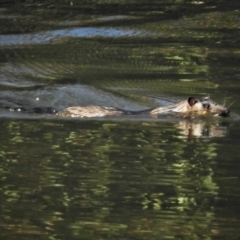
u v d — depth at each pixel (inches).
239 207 1347.2
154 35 3208.7
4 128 1841.8
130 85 2320.4
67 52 2854.3
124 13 3720.5
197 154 1631.4
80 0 4087.1
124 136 1777.8
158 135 1785.2
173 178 1494.8
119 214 1318.9
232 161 1592.0
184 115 1972.2
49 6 3919.8
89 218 1296.8
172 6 3895.2
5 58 2719.0
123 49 2925.7
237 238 1216.8
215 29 3329.2
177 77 2433.6
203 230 1243.2
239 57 2743.6
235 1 3988.7
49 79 2381.9
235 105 2089.1
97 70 2534.5
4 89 2228.1
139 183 1461.6
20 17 3612.2
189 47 2947.8
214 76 2436.0
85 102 2133.4
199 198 1379.2
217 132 1819.6
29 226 1266.0
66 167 1551.4
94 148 1676.9
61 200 1380.4
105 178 1488.7
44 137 1763.0
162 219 1296.8
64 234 1235.9
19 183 1462.8
